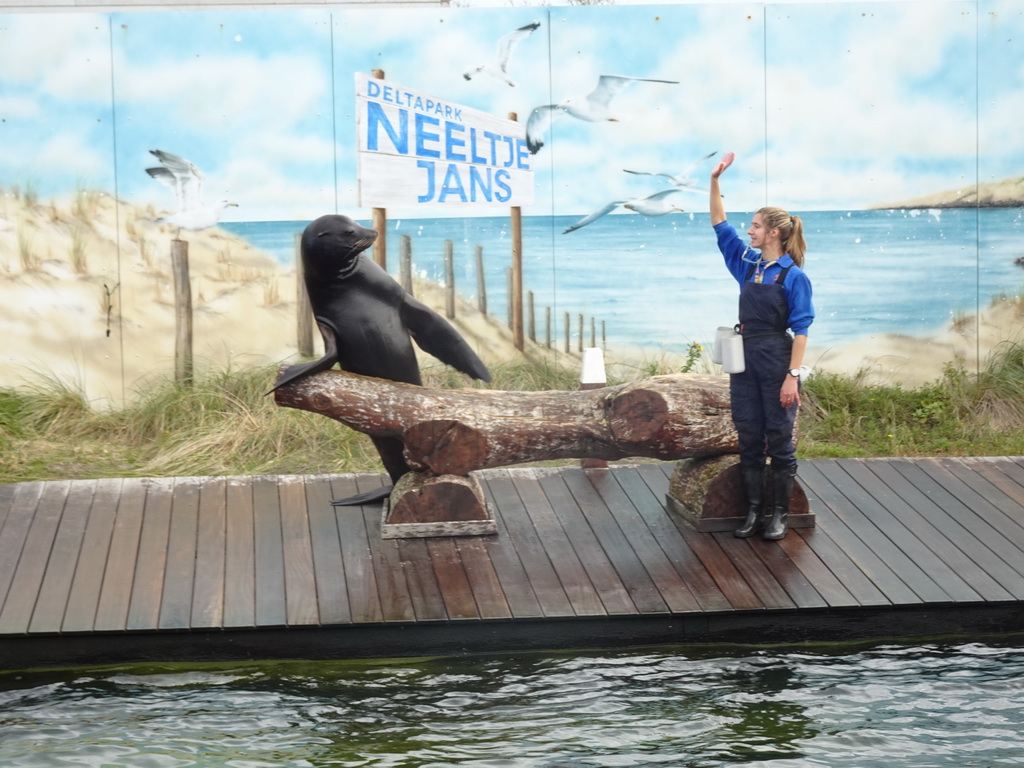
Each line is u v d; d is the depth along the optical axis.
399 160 10.54
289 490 8.59
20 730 5.69
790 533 7.92
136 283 10.34
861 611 6.92
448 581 7.15
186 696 6.14
